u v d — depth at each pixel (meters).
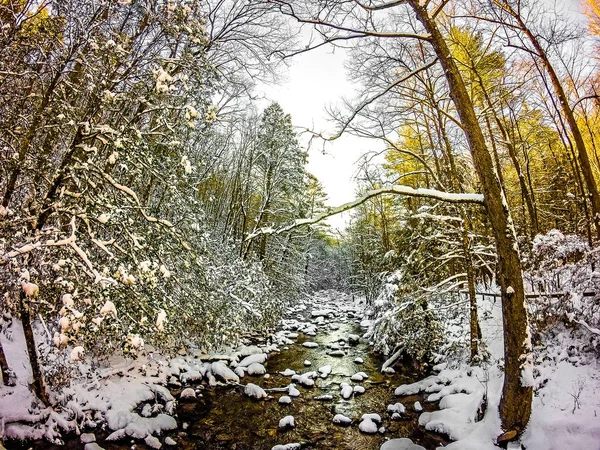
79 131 5.14
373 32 5.64
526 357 5.17
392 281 10.52
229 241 15.64
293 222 5.38
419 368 9.84
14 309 5.16
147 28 5.98
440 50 5.64
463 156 10.28
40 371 5.58
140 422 6.27
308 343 13.48
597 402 5.27
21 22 4.71
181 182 7.46
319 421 7.42
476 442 5.35
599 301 6.58
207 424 6.99
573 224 13.19
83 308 5.39
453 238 10.23
